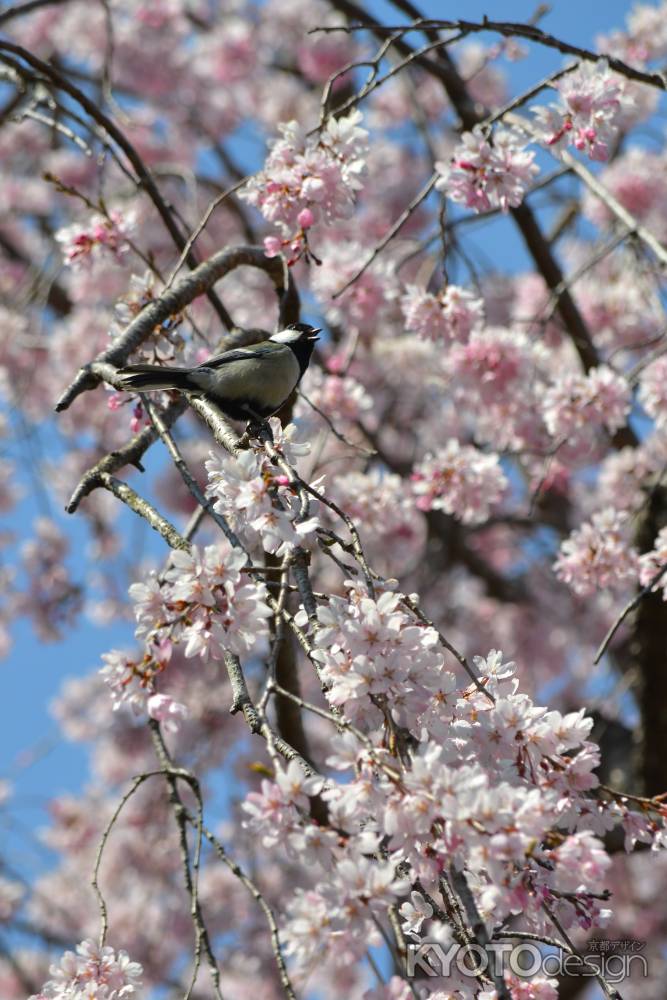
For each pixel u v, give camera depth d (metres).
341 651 4.37
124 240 7.80
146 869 13.54
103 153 8.26
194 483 5.29
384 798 3.93
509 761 4.37
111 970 4.82
